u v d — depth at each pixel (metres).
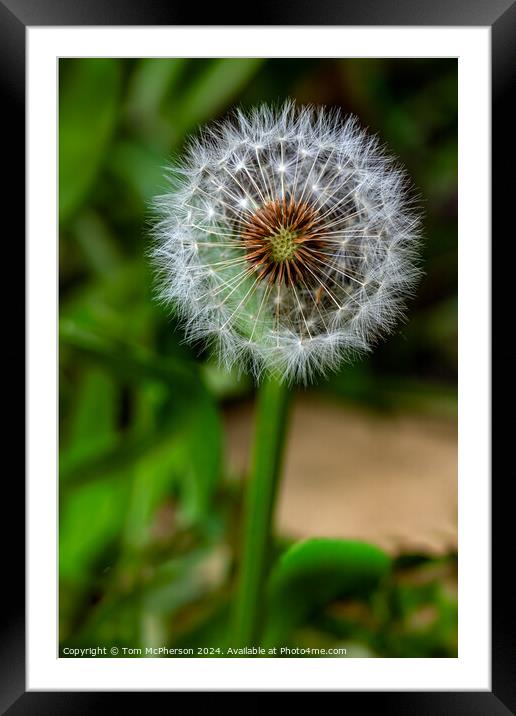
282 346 0.20
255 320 0.20
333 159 0.21
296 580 0.22
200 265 0.21
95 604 0.25
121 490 0.26
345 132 0.21
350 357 0.22
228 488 0.27
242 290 0.21
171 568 0.26
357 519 0.27
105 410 0.28
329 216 0.21
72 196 0.29
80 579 0.25
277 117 0.21
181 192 0.21
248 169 0.21
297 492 0.28
